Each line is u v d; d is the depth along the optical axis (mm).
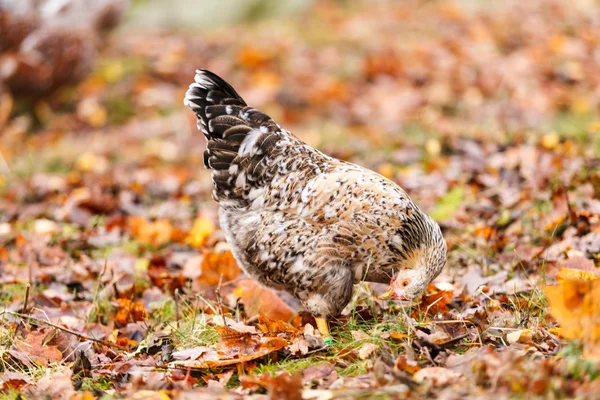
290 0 26781
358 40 22891
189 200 13602
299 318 8586
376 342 7129
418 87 19391
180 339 7988
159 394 6309
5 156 16484
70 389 6715
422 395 5902
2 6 17281
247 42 22906
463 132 15453
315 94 18734
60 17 18094
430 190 12336
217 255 9875
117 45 22656
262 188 7988
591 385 5578
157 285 9922
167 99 19000
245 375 6637
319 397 6020
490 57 20766
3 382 6898
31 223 12719
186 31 25375
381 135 16172
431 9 26109
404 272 7930
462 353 6797
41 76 17641
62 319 8742
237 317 8312
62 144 17203
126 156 16438
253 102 18531
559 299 6000
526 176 11539
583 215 9625
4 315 8727
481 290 8359
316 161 8070
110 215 12906
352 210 7715
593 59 20359
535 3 26000
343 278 7793
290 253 7836
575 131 14039
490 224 10398
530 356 6410
